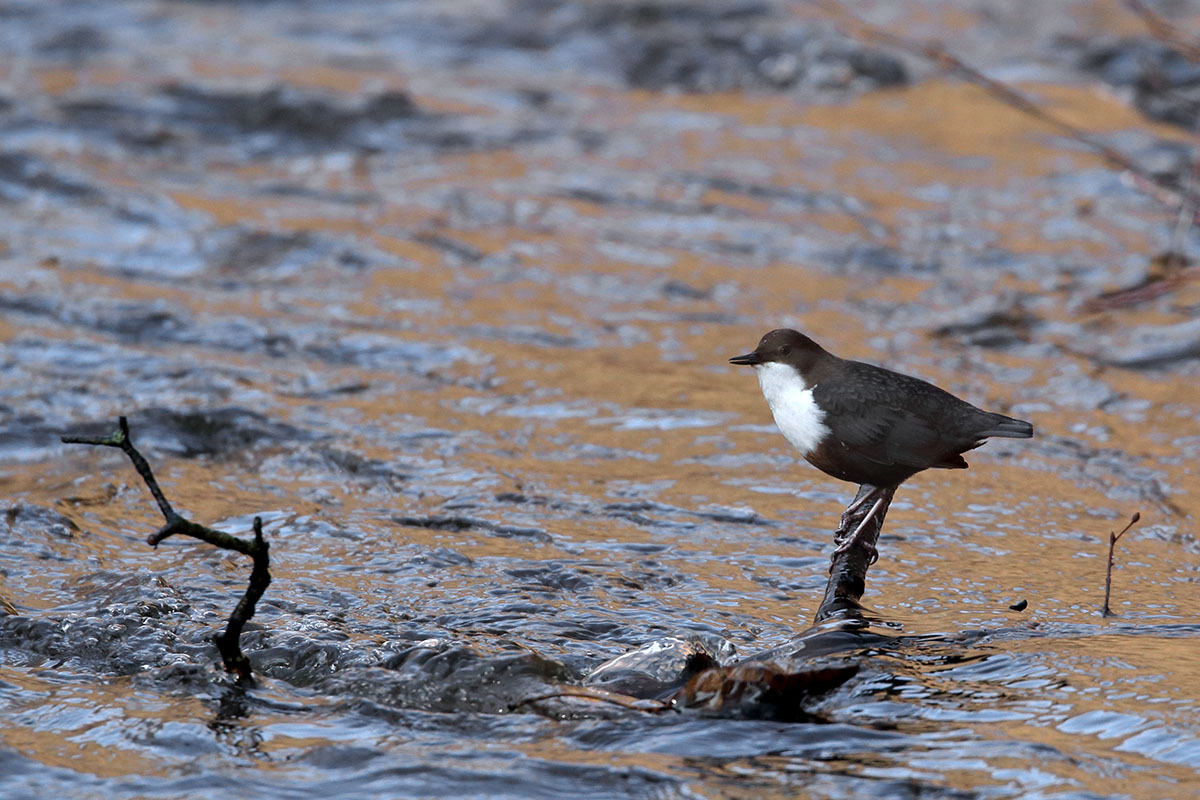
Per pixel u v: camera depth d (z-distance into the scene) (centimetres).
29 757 580
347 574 810
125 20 2830
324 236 1680
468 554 847
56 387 1168
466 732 606
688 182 2002
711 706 617
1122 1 1251
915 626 729
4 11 2808
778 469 1032
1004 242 1756
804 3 2917
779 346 767
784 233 1789
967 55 2728
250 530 885
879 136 2259
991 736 583
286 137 2136
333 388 1214
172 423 1096
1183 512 959
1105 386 1281
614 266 1653
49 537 864
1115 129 2222
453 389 1227
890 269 1670
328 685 655
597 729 600
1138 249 1719
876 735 588
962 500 973
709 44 2706
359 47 2781
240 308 1443
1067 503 973
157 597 758
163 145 2072
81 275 1526
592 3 2922
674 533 895
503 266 1633
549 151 2152
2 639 707
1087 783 539
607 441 1093
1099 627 727
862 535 763
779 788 545
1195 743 571
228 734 604
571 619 744
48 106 2162
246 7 3030
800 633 730
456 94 2450
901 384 750
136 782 558
